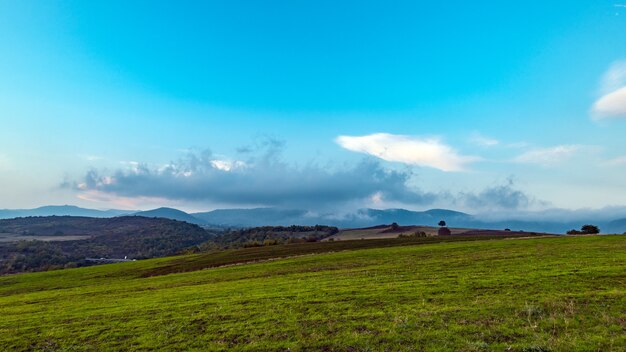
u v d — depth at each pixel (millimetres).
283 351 16891
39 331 23344
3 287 57906
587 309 19531
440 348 15742
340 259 54188
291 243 102562
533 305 20422
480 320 18797
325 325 19891
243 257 73000
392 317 20328
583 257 37031
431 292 25656
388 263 44625
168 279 49812
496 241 65875
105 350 18859
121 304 30516
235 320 22125
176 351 17906
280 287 32406
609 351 14641
